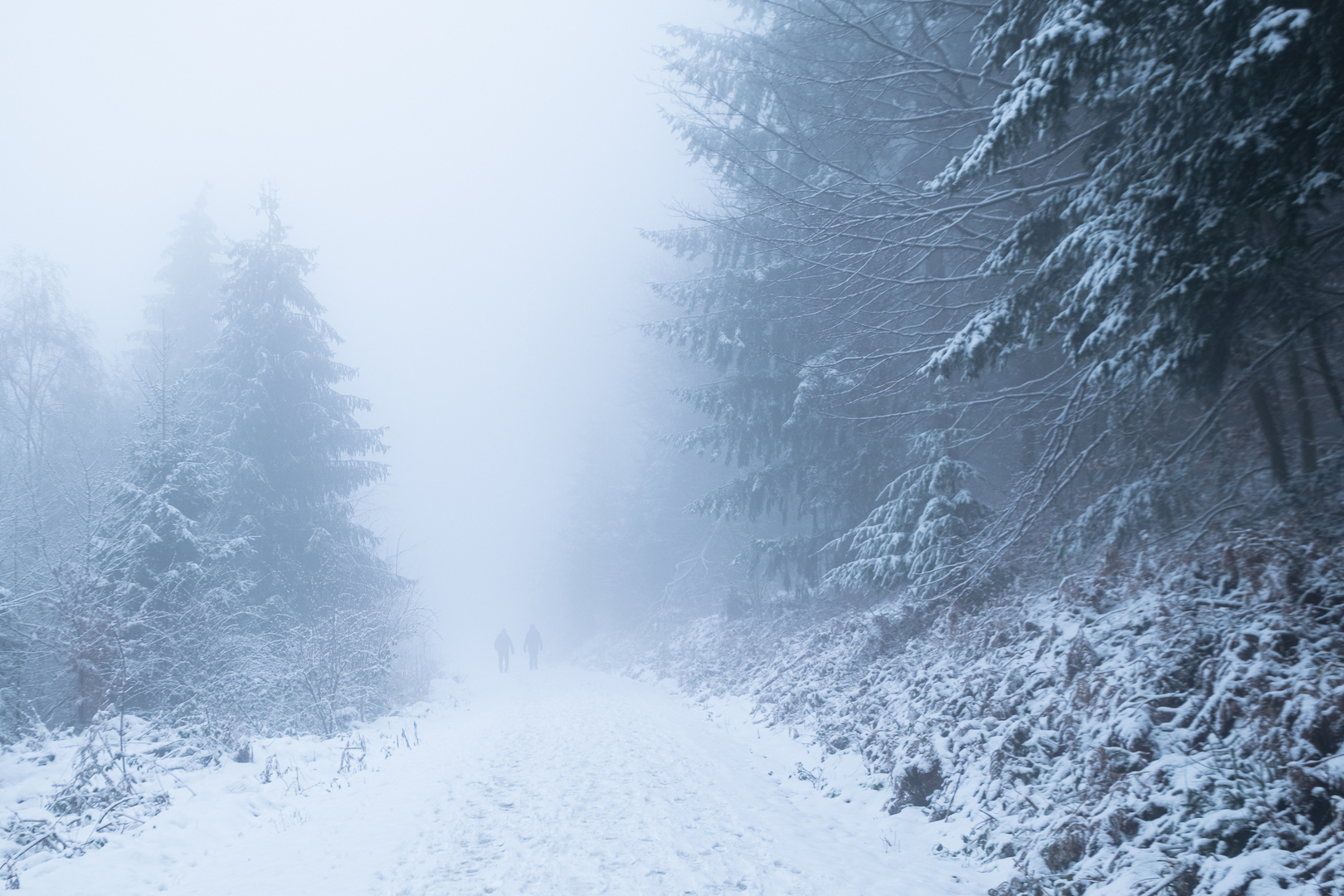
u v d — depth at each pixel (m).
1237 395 8.62
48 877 5.46
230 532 17.08
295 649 14.00
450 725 14.29
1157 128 6.47
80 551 12.38
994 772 6.19
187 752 9.30
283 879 5.35
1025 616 8.94
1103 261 6.48
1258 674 5.15
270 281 19.78
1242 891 3.61
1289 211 5.55
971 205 10.84
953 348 8.00
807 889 4.85
